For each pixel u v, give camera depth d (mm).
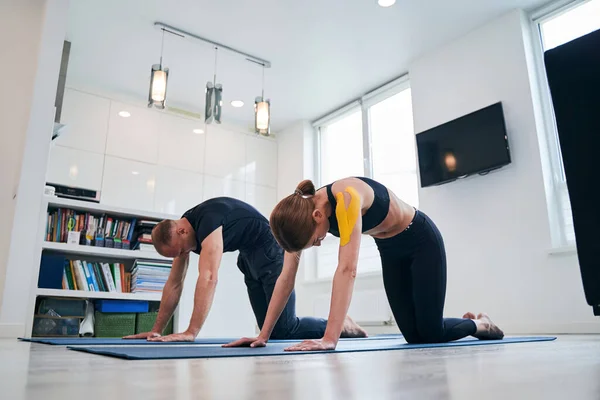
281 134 6363
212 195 5645
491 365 789
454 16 3975
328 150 5941
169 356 1051
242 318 3471
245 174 5988
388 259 1927
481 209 3846
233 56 4559
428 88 4465
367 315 4566
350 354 1162
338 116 5770
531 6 3836
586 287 729
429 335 1884
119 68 4762
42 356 1101
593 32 769
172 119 5547
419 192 4352
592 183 740
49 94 3049
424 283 1827
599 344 1617
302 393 477
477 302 3740
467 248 3889
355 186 1540
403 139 4930
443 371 693
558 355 1033
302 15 3951
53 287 3010
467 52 4172
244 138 6098
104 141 5012
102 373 690
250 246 2283
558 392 466
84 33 4184
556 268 3311
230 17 3990
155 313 3334
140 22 4047
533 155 3580
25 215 2834
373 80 5051
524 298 3455
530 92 3672
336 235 1557
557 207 3500
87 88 5035
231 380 595
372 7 3844
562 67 798
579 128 765
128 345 1602
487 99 3949
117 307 3188
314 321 2504
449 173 4004
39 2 3586
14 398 443
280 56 4574
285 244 1382
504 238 3654
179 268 2238
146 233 3477
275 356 1099
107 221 3422
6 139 3273
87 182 4812
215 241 1963
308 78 4996
